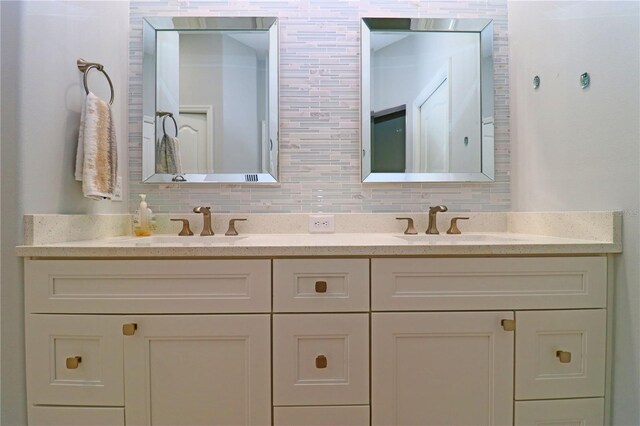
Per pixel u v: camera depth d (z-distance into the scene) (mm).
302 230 1455
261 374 964
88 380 959
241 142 1478
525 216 1378
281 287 964
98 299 955
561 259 989
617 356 984
